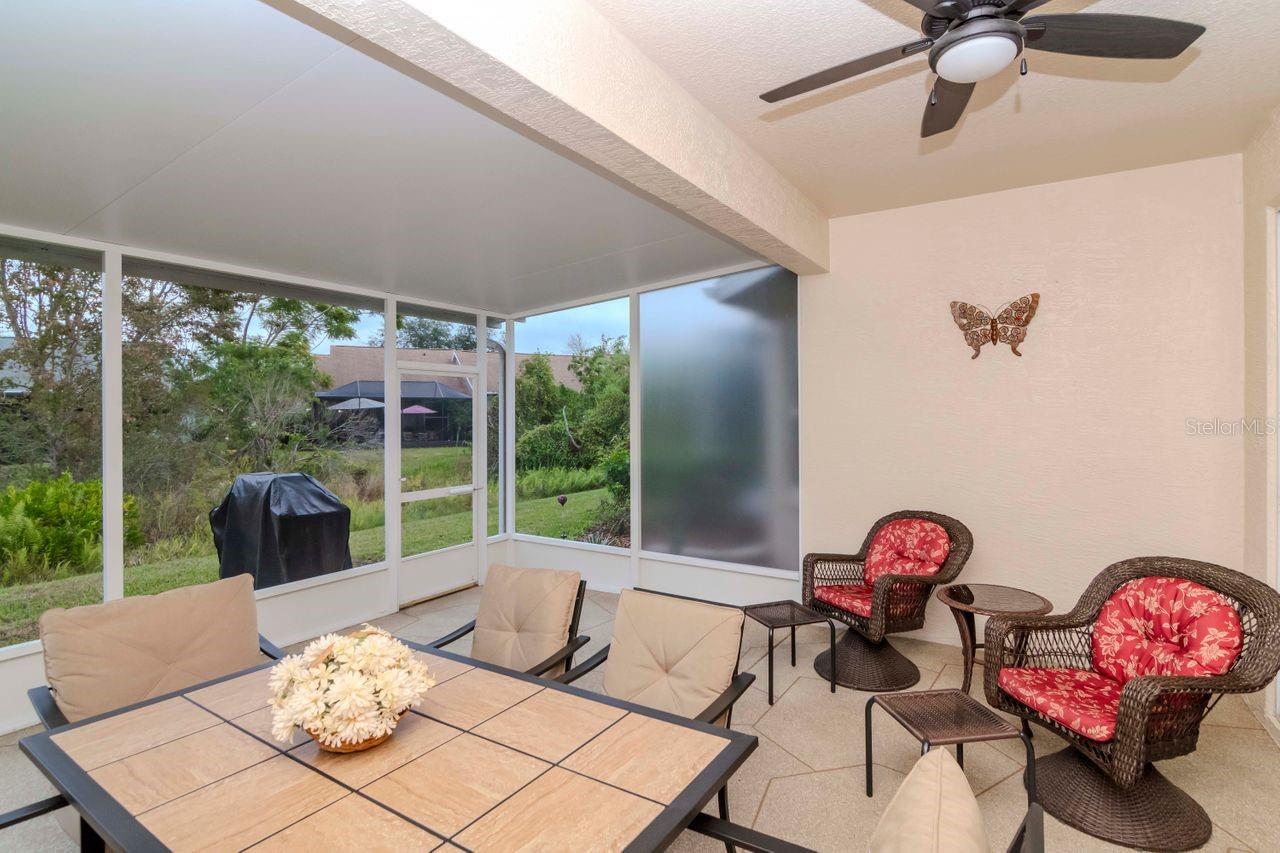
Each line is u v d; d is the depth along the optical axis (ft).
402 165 8.32
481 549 18.93
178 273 12.32
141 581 11.64
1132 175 10.52
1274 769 7.84
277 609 13.64
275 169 8.27
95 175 8.20
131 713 5.74
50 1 4.77
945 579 10.57
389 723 4.96
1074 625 8.36
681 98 7.59
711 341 15.81
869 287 13.03
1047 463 11.33
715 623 6.84
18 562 10.28
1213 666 6.93
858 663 11.17
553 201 9.96
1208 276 10.00
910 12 6.15
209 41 5.42
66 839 7.13
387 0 4.22
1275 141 8.46
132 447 11.58
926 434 12.50
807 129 8.80
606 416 18.04
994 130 8.98
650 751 4.95
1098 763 6.76
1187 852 6.42
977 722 6.86
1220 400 9.95
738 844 4.23
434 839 3.89
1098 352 10.85
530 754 4.91
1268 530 8.89
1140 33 4.95
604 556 17.99
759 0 5.96
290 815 4.16
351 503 15.31
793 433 14.60
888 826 3.13
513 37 5.10
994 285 11.71
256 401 13.55
